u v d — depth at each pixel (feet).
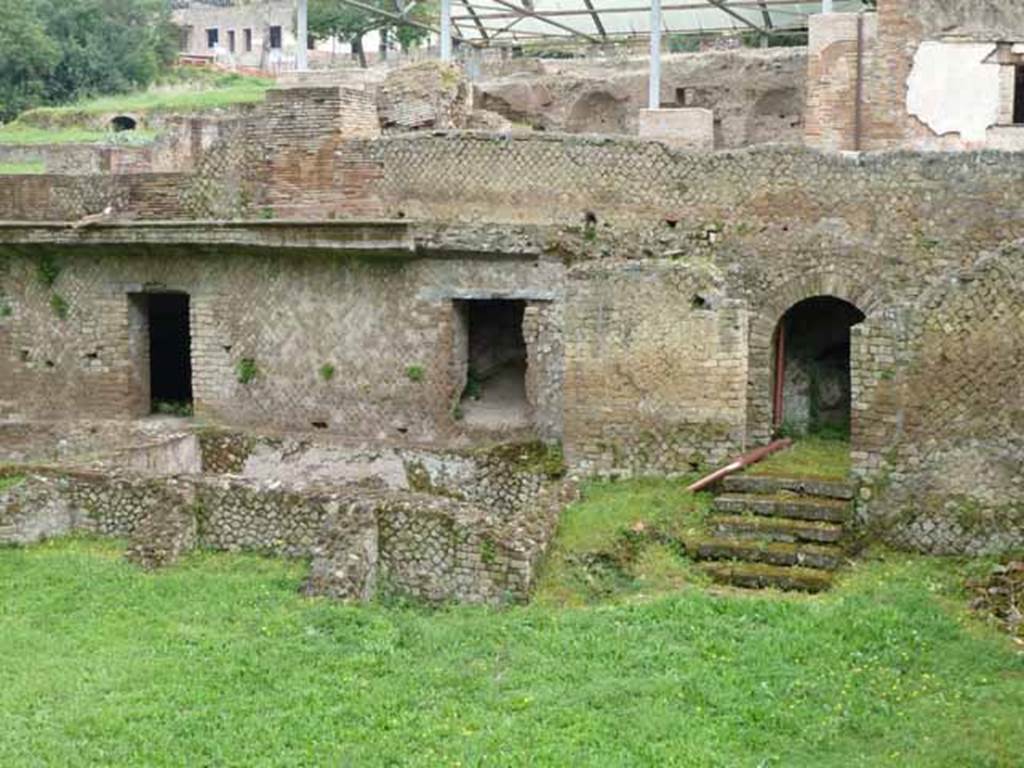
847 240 58.13
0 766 34.04
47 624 45.06
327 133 67.05
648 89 93.30
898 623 42.16
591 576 48.32
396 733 36.24
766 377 59.41
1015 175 55.11
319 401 66.64
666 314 55.88
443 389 64.13
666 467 56.39
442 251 62.90
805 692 37.99
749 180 59.57
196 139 77.77
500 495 61.72
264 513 52.29
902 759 33.73
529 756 34.32
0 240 69.82
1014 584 44.62
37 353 72.18
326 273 65.82
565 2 100.48
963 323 47.39
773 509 50.55
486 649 42.52
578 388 57.26
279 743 35.68
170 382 78.59
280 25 223.30
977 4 67.15
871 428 49.16
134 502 53.78
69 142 129.39
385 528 49.06
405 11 100.99
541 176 62.80
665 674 39.60
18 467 60.44
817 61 70.03
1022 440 46.80
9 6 177.88
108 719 36.94
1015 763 33.01
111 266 70.08
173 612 46.01
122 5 199.11
